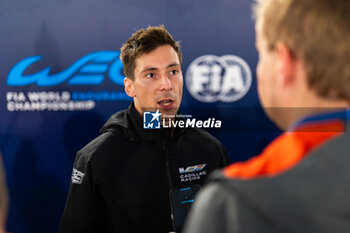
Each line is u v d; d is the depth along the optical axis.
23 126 1.95
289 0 0.33
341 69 0.30
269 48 0.35
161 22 1.95
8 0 1.90
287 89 0.33
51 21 1.92
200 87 2.03
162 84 1.02
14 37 1.91
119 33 1.93
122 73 1.96
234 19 1.99
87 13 1.92
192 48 1.99
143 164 1.00
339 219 0.26
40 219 1.96
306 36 0.31
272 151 0.32
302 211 0.27
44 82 1.94
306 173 0.28
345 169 0.28
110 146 1.00
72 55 1.94
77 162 1.00
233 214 0.28
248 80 2.04
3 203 0.35
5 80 1.93
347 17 0.30
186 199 0.90
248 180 0.29
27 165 1.95
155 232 0.97
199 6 1.97
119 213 0.97
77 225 0.97
